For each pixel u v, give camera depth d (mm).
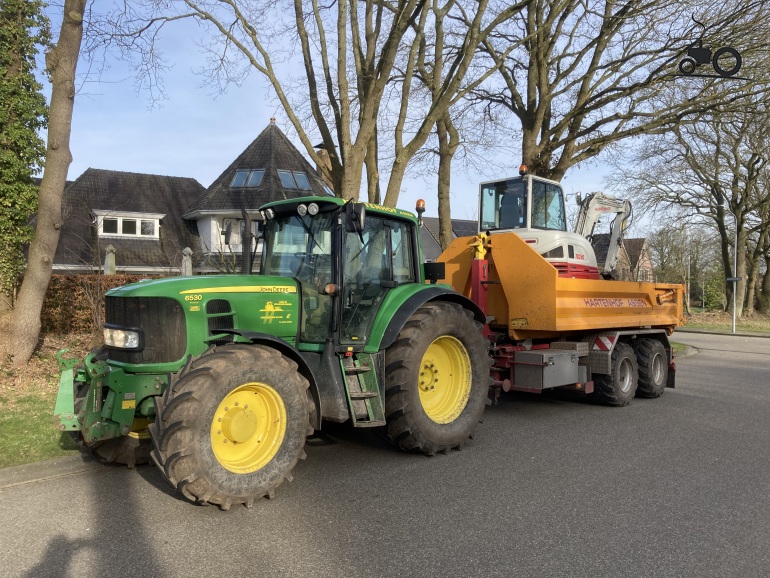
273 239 5820
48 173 8539
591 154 14711
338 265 5152
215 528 3963
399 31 9023
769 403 8922
